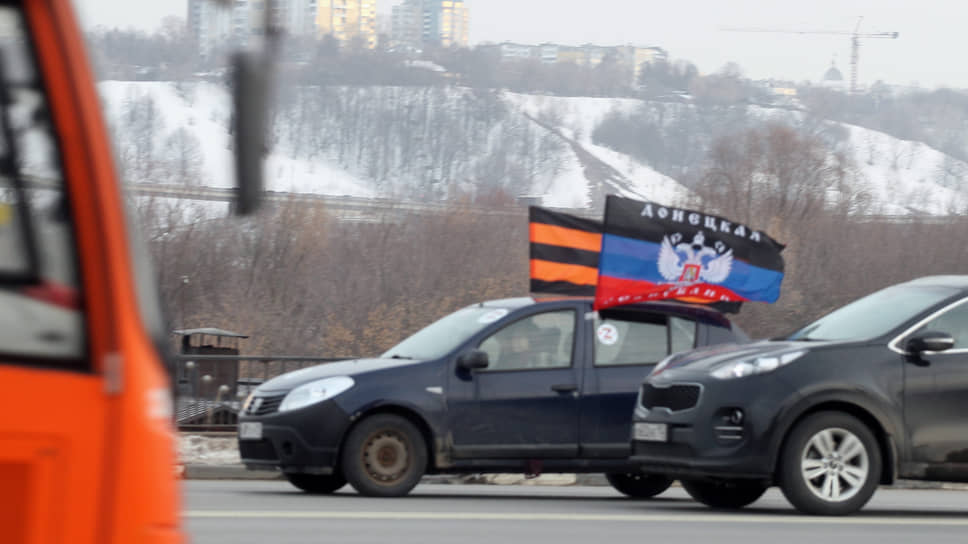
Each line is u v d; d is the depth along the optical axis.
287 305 95.75
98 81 5.48
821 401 16.78
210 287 89.25
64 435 5.25
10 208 5.29
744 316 96.06
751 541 14.32
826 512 16.77
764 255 24.20
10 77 5.30
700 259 23.56
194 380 32.47
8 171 5.30
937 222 123.12
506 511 17.03
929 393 16.98
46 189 5.32
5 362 5.24
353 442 18.97
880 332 17.34
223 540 13.55
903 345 17.16
